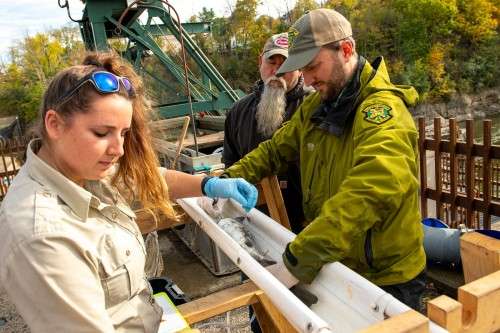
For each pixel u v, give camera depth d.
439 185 3.83
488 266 1.27
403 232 1.48
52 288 0.82
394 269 1.50
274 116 2.47
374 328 0.83
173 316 1.37
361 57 1.62
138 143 1.38
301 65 1.54
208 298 1.52
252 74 41.44
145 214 1.81
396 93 1.53
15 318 3.16
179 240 4.51
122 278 1.04
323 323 0.94
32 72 33.72
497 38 43.34
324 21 1.54
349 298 1.18
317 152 1.69
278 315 1.47
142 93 1.38
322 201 1.69
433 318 0.94
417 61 39.88
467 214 3.65
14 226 0.86
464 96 40.81
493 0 44.06
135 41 6.70
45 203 0.91
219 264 3.72
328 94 1.62
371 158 1.32
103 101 0.93
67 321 0.84
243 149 2.78
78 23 7.18
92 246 0.95
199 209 1.75
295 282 1.33
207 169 3.63
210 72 6.73
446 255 2.88
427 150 3.88
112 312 1.04
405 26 41.81
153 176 1.43
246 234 1.60
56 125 0.96
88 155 0.96
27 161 1.01
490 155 3.38
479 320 0.96
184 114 6.41
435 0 41.47
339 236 1.26
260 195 2.16
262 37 41.16
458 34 42.94
